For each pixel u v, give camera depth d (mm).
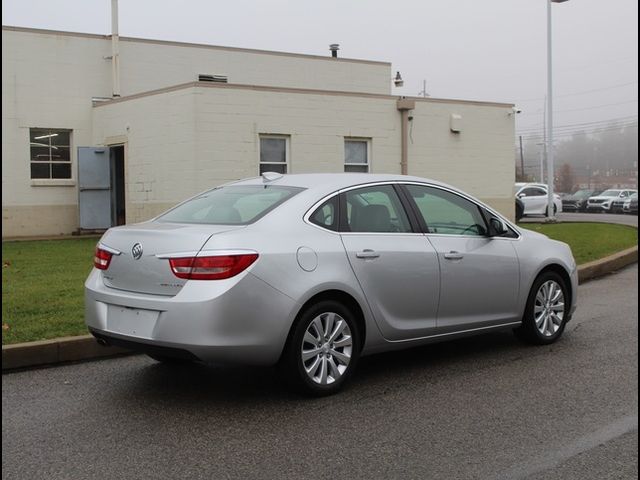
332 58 25641
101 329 5441
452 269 6273
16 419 5027
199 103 17156
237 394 5605
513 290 6816
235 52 23578
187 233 5156
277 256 5180
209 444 4555
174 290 5043
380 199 6113
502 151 21812
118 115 19469
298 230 5449
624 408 5238
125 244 5418
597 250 13992
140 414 5129
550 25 25141
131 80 21594
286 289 5164
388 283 5820
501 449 4477
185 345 4926
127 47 21484
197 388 5770
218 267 4965
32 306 8078
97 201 19891
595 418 5031
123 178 20578
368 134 19500
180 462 4270
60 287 9438
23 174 19922
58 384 5875
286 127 18297
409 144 20109
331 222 5688
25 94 19938
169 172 17906
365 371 6297
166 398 5504
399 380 5996
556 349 7043
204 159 17250
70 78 20594
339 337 5578
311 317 5359
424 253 6078
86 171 19703
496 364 6500
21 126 19906
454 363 6559
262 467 4203
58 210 20359
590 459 4312
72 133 20719
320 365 5473
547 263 7109
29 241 17578
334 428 4844
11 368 6309
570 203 44500
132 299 5203
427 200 6449
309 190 5777
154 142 18297
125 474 4102
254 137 17844
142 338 5113
